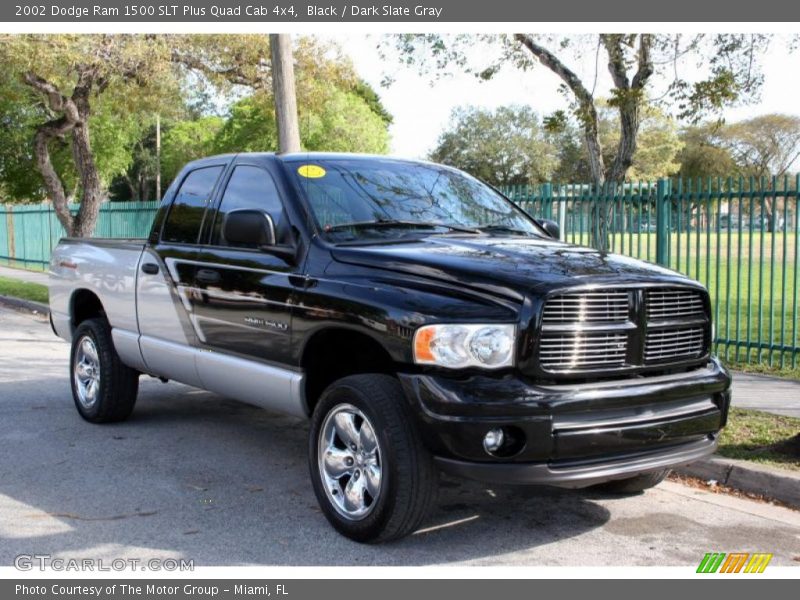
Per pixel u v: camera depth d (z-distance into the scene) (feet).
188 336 19.45
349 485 14.94
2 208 95.61
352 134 135.95
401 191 18.39
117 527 15.60
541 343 13.37
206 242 19.15
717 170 194.80
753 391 27.37
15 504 16.78
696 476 19.19
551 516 16.63
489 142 209.77
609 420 13.79
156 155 185.06
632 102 40.75
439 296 13.91
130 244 21.71
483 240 16.62
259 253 17.39
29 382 29.63
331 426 15.28
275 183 17.66
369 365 16.25
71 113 56.59
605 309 14.01
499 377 13.35
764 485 17.97
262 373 17.08
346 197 17.49
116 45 51.72
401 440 13.79
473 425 13.05
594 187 37.40
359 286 14.88
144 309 20.88
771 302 32.07
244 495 17.51
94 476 18.69
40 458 20.06
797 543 15.43
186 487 17.99
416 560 14.28
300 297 15.89
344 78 62.23
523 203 39.78
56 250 25.22
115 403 22.75
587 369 13.79
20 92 62.34
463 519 16.37
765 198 32.09
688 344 15.24
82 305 24.59
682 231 34.53
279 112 36.32
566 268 14.38
